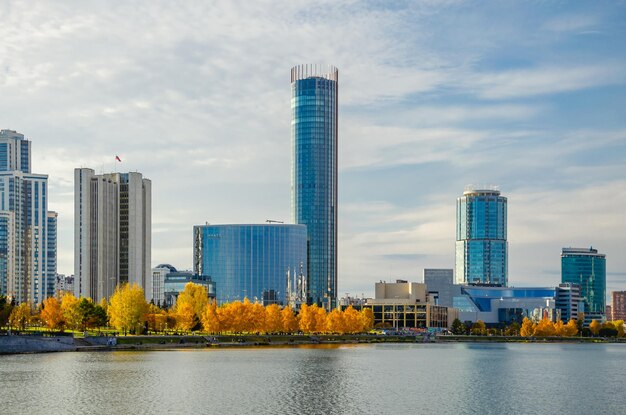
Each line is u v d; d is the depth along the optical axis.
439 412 142.50
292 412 138.38
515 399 163.00
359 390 169.00
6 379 172.75
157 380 175.62
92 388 160.38
